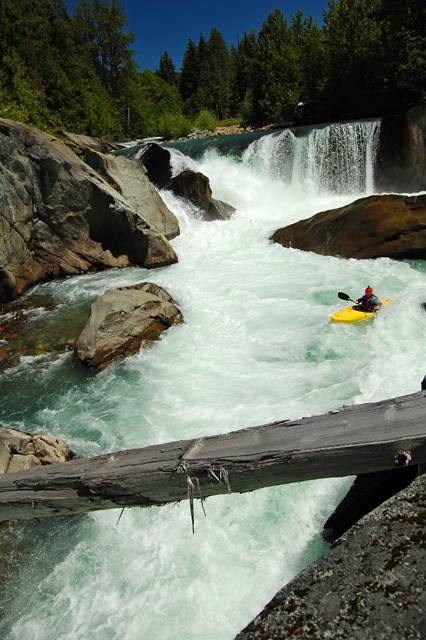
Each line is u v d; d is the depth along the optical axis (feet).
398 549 4.79
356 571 4.66
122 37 150.51
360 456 6.71
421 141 50.57
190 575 11.30
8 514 8.68
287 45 112.88
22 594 11.50
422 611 4.01
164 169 63.82
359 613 4.17
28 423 19.62
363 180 55.16
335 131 54.85
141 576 11.49
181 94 225.35
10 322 29.91
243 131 115.34
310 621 4.23
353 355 21.54
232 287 32.14
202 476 7.20
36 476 8.39
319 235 38.37
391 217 35.45
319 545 11.26
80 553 12.51
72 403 20.77
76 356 24.29
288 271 34.63
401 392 17.19
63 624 10.54
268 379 20.34
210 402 19.10
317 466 6.91
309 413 17.04
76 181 37.86
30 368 24.27
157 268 39.11
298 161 58.23
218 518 12.80
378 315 25.39
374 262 34.45
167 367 22.81
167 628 10.03
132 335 25.09
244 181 58.85
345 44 73.72
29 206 36.42
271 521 12.39
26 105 68.85
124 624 10.30
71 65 123.54
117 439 17.67
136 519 13.30
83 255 40.04
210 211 49.85
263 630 4.30
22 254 36.04
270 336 24.67
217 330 26.27
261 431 7.48
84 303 32.35
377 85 73.10
